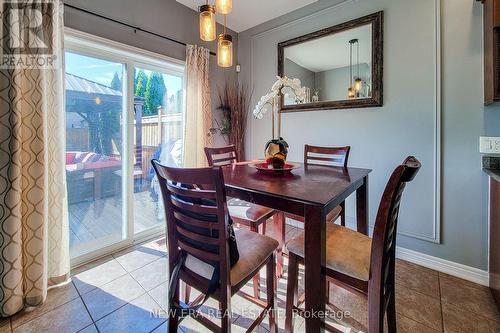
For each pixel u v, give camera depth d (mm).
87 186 2174
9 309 1469
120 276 1916
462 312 1524
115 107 2320
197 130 2781
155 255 2254
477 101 1798
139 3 2285
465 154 1865
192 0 2586
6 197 1452
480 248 1833
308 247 997
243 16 2889
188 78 2686
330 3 2477
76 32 1879
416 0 2000
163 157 2750
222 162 2248
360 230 1675
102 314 1517
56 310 1544
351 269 1044
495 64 1495
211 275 1041
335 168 1823
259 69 3135
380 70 2186
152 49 2398
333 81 2484
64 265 1817
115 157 2346
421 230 2076
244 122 3293
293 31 2783
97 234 2248
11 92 1443
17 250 1493
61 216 1787
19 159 1485
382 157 2254
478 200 1830
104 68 2221
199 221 989
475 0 1768
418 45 2010
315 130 2680
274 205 1114
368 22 2229
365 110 2330
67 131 2029
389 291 1159
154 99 2633
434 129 1974
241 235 1314
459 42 1841
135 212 2535
